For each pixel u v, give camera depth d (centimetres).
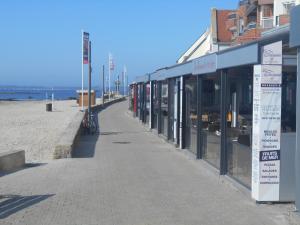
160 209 899
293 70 1034
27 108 5856
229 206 923
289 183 934
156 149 1823
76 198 987
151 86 2727
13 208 907
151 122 2731
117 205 928
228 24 5612
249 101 1445
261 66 906
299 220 821
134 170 1335
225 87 1216
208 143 1438
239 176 1121
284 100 1095
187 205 930
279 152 926
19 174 1283
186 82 1775
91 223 805
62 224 798
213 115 1600
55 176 1245
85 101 5784
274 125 920
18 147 1983
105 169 1352
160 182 1162
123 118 3909
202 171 1319
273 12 4100
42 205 927
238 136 1211
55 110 5206
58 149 1578
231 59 1088
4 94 17988
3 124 3238
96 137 2319
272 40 906
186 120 1781
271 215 857
